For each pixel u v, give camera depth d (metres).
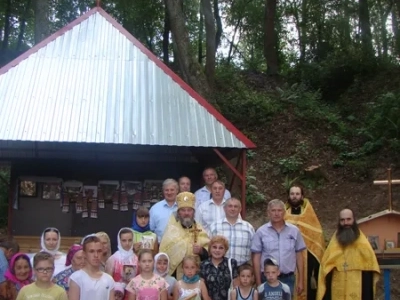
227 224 7.04
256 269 6.93
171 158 10.98
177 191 7.64
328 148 16.98
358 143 17.06
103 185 10.88
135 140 8.55
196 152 10.50
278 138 17.78
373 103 18.02
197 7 29.75
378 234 7.68
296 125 18.14
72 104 8.85
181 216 6.88
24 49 26.84
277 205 6.89
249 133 18.22
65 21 23.28
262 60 33.22
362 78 20.97
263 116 18.81
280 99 19.69
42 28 15.55
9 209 10.69
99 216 10.84
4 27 25.97
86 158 10.88
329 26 27.69
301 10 30.22
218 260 6.48
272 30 24.31
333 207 14.67
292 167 16.28
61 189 10.80
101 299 5.54
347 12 27.69
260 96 20.12
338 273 7.03
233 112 19.06
